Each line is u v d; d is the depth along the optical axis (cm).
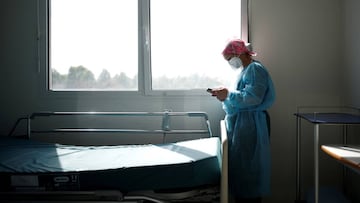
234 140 177
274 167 231
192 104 233
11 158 166
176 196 143
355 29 203
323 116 185
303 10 225
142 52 235
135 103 238
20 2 242
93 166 148
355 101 204
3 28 243
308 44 225
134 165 144
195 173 142
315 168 159
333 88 225
